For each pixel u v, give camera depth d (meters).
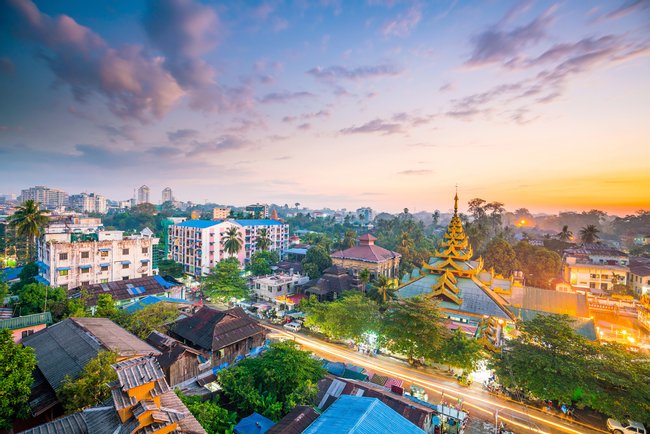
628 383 33.62
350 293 68.88
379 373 46.25
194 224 119.25
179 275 104.62
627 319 67.81
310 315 59.62
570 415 37.12
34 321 44.66
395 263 108.06
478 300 58.88
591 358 38.25
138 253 78.62
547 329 40.53
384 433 23.80
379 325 52.47
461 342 44.47
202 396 34.03
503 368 40.00
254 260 105.62
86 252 69.62
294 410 28.98
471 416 36.88
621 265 94.44
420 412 29.95
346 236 127.00
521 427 35.19
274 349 38.03
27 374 26.30
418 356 47.25
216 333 45.28
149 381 19.09
